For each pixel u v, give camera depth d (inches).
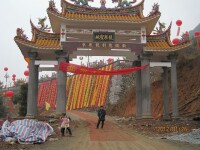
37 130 631.8
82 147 515.2
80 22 1037.2
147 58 1063.6
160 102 1686.8
